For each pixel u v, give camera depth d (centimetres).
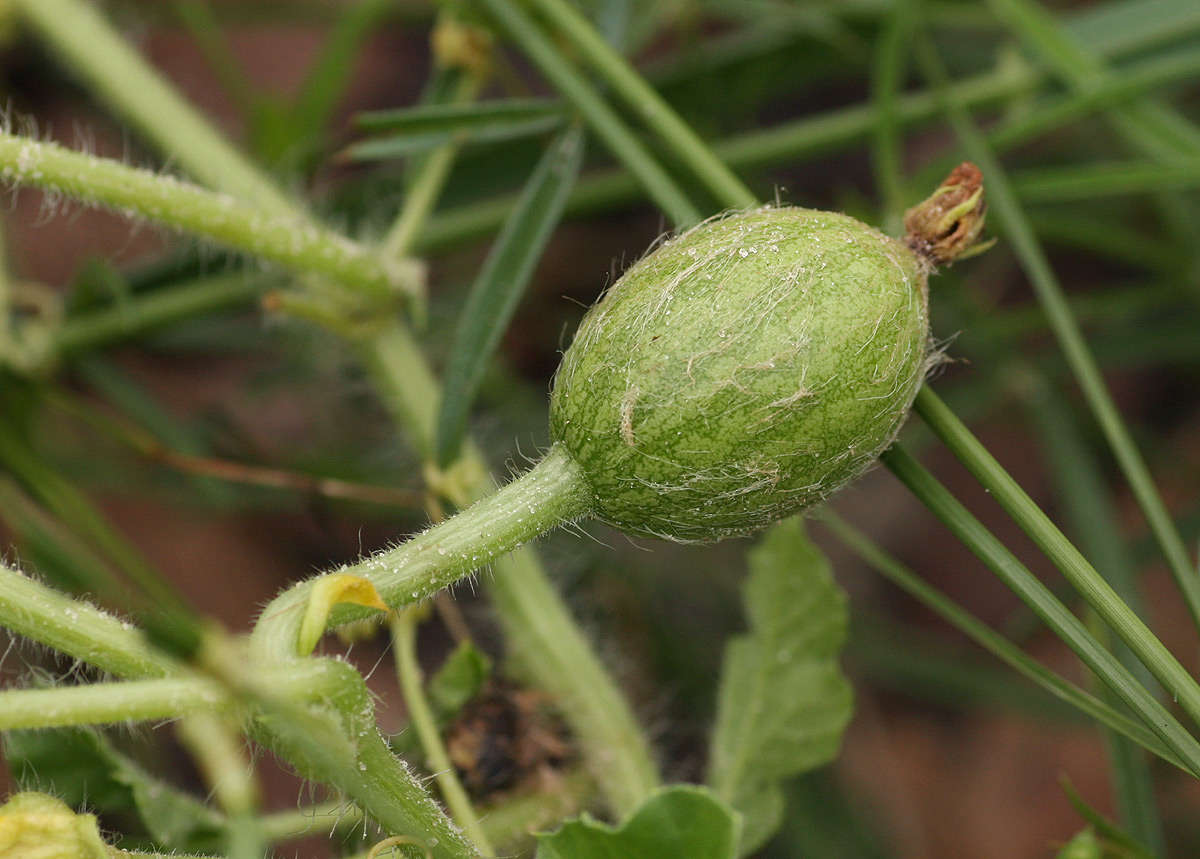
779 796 35
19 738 33
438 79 39
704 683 40
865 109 40
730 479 31
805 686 35
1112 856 33
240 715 30
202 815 34
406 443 40
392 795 31
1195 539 40
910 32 39
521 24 36
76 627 31
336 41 40
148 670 31
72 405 39
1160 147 38
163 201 35
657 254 32
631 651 40
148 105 38
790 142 40
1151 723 32
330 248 36
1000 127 39
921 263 32
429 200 37
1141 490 34
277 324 40
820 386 31
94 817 31
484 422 40
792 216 32
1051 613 32
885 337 31
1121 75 38
